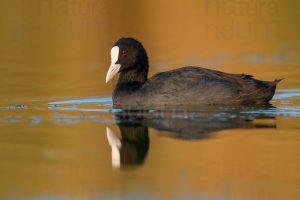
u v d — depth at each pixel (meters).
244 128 13.29
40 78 20.58
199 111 14.64
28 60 23.73
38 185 10.01
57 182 10.19
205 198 9.34
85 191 9.66
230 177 10.28
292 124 13.52
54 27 27.78
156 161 11.29
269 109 14.81
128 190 9.70
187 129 13.30
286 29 27.05
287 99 16.19
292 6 28.73
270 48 24.80
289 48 24.73
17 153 11.95
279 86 18.19
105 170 10.84
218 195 9.45
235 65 22.09
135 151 11.96
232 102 15.13
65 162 11.33
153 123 13.97
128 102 15.81
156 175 10.48
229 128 13.32
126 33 26.75
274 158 11.23
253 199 9.29
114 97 16.30
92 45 25.67
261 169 10.68
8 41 26.58
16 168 11.02
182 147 12.05
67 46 25.67
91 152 12.02
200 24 27.69
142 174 10.55
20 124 14.30
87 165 11.18
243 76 15.48
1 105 16.39
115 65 16.56
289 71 20.70
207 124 13.59
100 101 16.80
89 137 13.07
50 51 25.12
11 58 24.11
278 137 12.56
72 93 18.05
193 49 24.89
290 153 11.48
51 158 11.61
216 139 12.56
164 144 12.33
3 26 27.98
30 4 28.95
